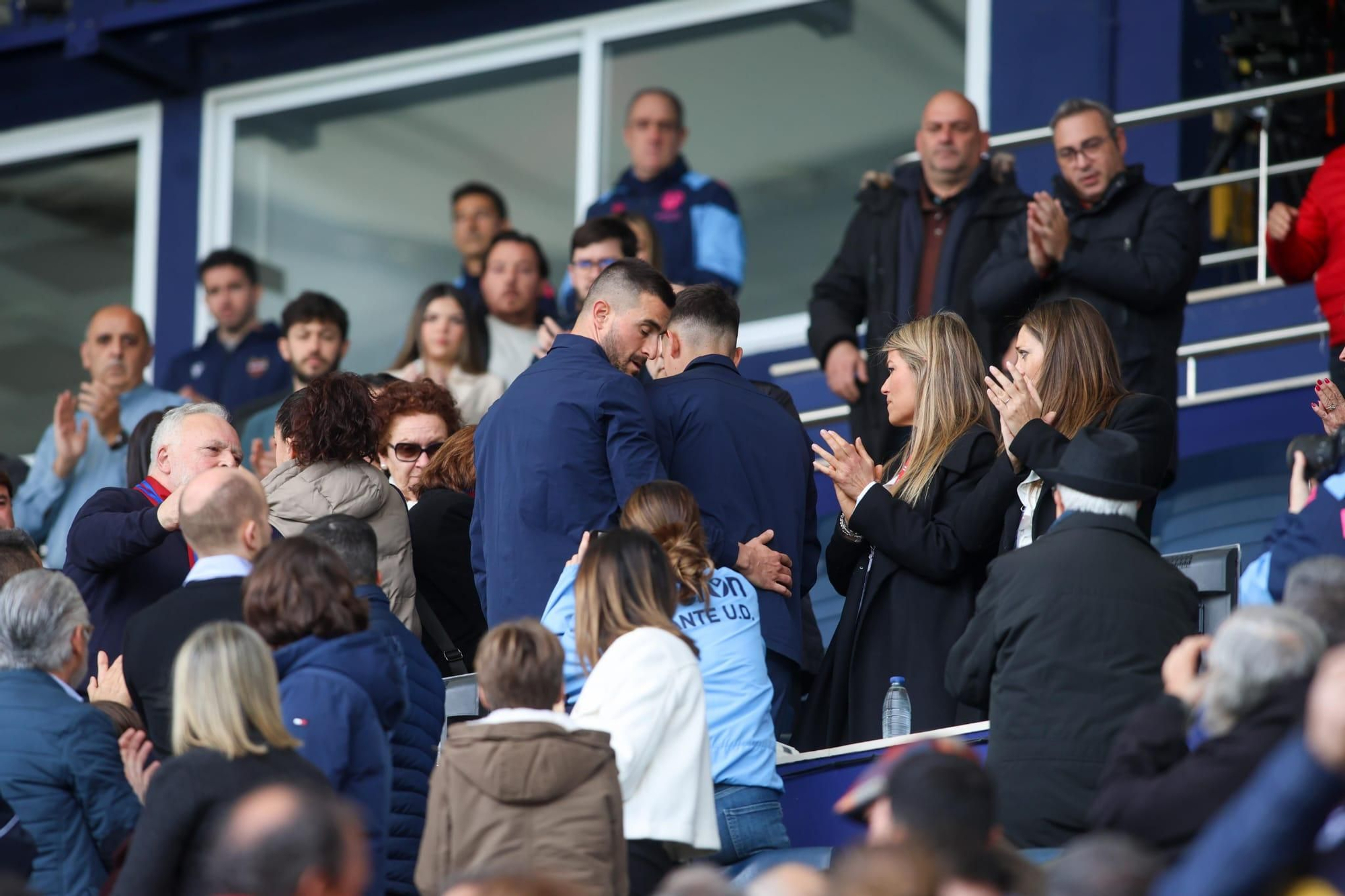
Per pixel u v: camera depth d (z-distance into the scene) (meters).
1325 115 30.67
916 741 17.73
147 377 39.66
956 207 26.89
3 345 41.03
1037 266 24.44
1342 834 10.28
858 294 27.62
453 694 19.02
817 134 34.78
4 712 15.53
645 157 32.06
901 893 10.15
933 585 18.89
